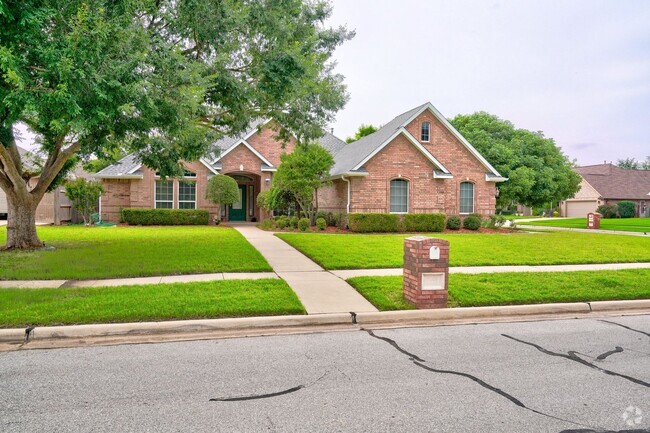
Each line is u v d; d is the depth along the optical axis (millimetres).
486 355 5414
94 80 7812
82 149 12406
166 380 4516
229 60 11828
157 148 11781
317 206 24906
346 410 3859
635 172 55531
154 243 15023
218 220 25156
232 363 5051
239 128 14516
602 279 9492
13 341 5809
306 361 5133
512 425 3619
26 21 7125
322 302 7676
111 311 6586
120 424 3566
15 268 10117
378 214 20922
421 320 7184
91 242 15312
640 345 5871
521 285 8969
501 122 32188
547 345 5844
